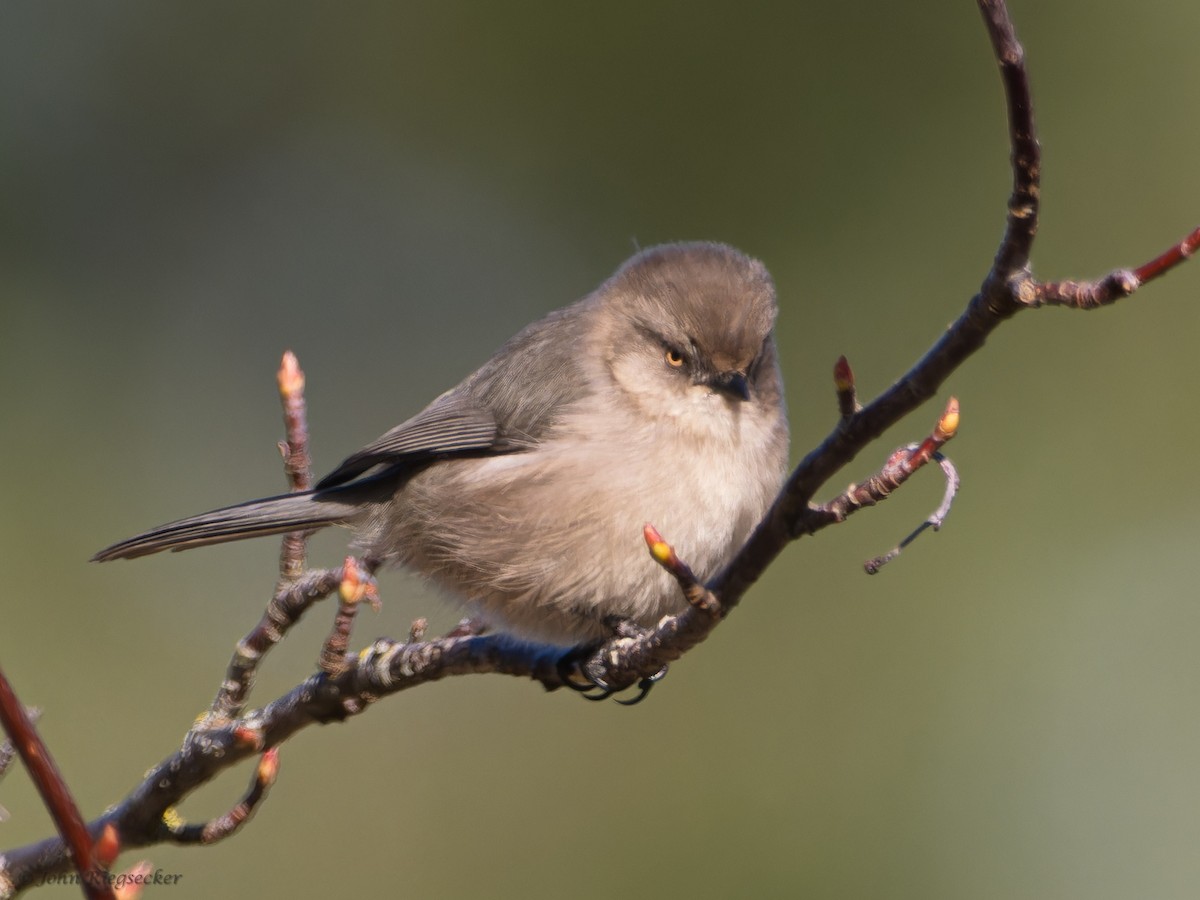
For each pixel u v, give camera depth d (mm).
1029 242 3949
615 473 7031
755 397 7449
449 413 7629
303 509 7801
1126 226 13578
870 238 14438
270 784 6074
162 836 6176
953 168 14266
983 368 13164
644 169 15297
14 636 12000
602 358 7438
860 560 12438
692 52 15211
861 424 4371
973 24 14352
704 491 7082
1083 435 12844
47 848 6180
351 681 6285
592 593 7105
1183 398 12742
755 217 14836
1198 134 13516
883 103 14602
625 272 7844
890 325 14125
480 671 6609
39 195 14750
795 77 14898
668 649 5656
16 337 14211
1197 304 13008
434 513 7488
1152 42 13805
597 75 15445
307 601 6230
